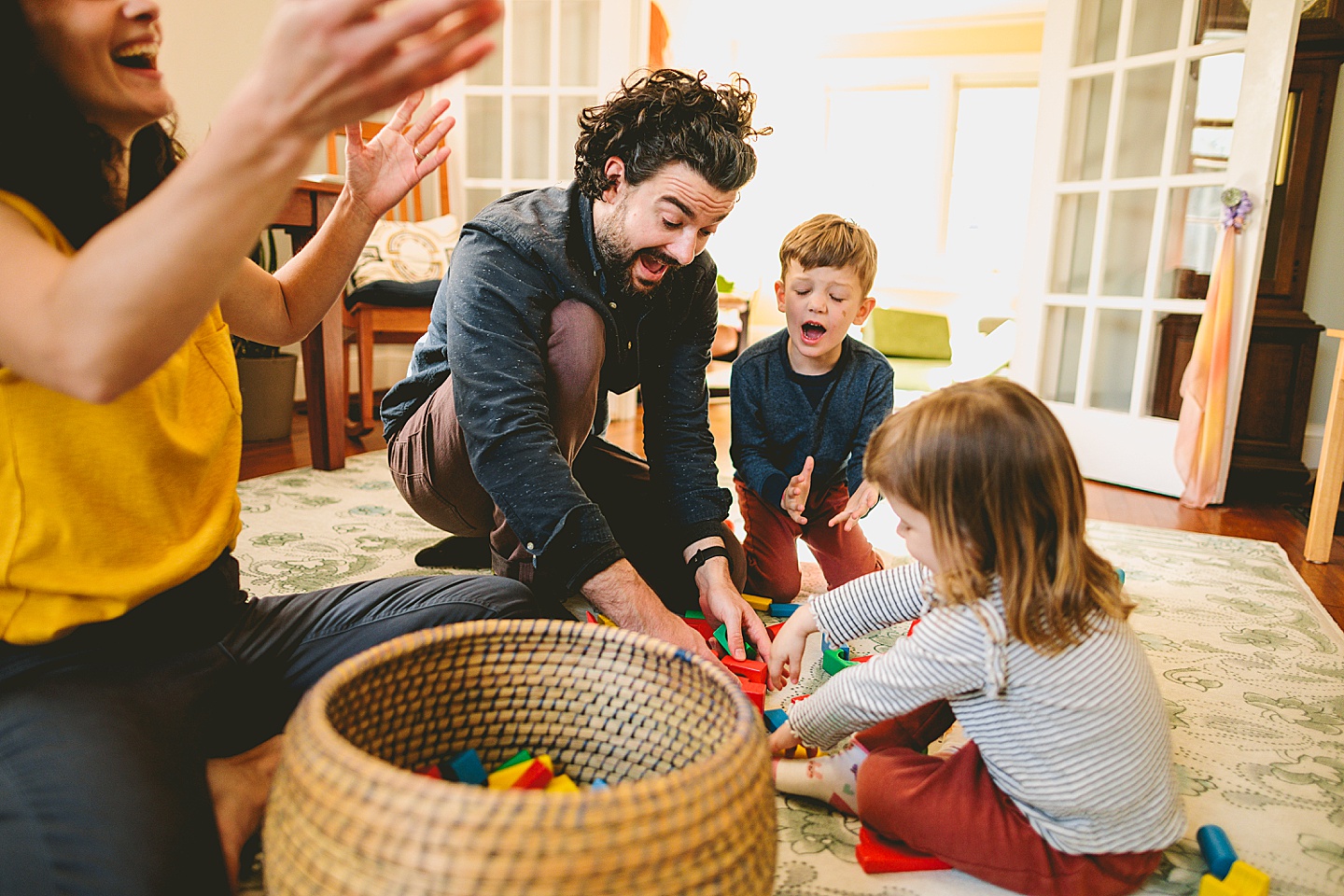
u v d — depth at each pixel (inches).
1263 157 104.3
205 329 33.0
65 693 27.4
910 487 32.9
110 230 19.5
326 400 97.7
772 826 24.5
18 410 26.9
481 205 141.3
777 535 62.6
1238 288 106.3
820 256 58.1
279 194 19.8
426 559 65.7
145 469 29.5
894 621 39.9
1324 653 58.9
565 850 19.9
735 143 41.8
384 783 20.7
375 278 123.3
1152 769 32.2
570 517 40.8
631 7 129.7
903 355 199.5
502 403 42.1
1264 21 103.8
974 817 33.0
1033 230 129.0
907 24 222.4
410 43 20.8
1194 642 60.4
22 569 27.9
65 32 25.2
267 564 65.3
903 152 235.6
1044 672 31.5
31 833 24.2
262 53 18.1
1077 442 125.7
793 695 48.0
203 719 30.8
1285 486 120.2
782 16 216.7
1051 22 124.8
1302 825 38.2
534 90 134.2
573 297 46.3
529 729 32.2
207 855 26.0
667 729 30.6
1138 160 120.7
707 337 55.1
